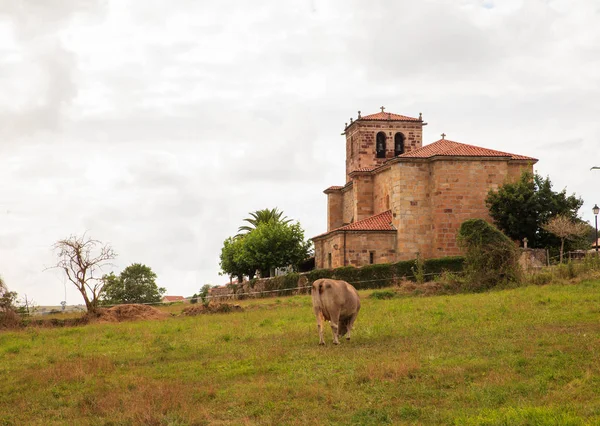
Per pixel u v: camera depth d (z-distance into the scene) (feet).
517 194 207.51
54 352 83.97
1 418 53.88
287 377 62.75
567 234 198.08
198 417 51.62
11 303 125.90
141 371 68.69
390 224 216.95
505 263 141.18
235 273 289.12
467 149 219.00
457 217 212.64
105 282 143.84
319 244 230.68
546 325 80.84
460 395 54.03
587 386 53.93
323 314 78.33
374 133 270.26
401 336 80.28
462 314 96.02
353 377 60.54
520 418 46.68
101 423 51.52
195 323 110.01
